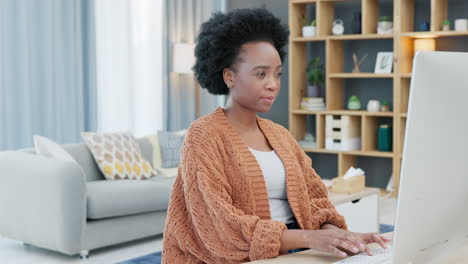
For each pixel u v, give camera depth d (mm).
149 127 6734
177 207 1485
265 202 1466
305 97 6637
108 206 3955
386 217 5020
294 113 6555
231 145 1458
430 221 1108
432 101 1036
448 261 1291
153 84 6746
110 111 6309
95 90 6031
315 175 1674
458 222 1174
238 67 1483
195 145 1426
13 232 4137
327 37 6188
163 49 6785
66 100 5770
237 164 1444
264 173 1506
